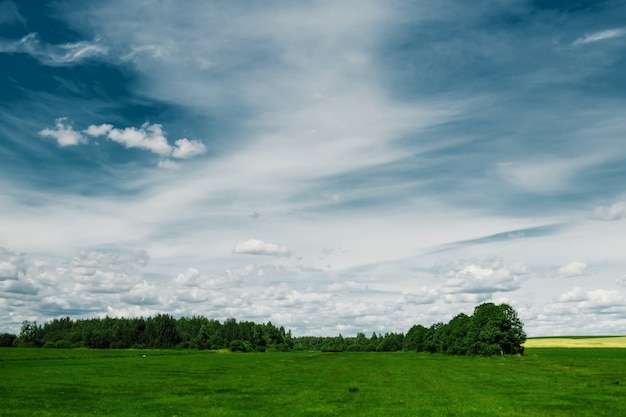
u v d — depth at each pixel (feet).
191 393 164.55
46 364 328.08
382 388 182.39
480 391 172.55
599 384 199.93
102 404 136.67
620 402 143.23
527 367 331.57
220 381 211.00
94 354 537.24
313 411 123.44
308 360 464.24
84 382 200.44
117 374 246.06
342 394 161.89
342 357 567.59
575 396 156.97
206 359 454.40
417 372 279.08
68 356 456.86
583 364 367.66
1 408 127.95
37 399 146.00
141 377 229.04
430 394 162.20
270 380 217.56
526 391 172.65
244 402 141.18
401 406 133.18
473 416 116.88
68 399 147.13
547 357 508.12
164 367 312.09
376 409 127.34
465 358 517.14
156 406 132.87
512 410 126.62
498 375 254.68
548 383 205.26
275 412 122.01
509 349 559.38
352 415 117.29
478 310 584.81
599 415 119.34
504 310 568.41
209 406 133.28
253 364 368.07
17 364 324.39
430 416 116.78
